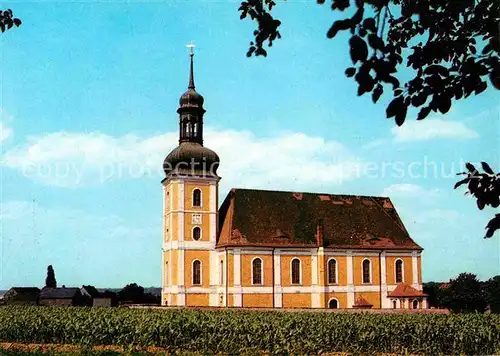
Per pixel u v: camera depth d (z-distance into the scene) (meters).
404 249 92.12
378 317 51.66
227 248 82.44
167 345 48.75
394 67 7.65
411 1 8.06
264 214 88.38
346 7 7.07
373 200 98.56
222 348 47.06
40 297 128.50
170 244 84.81
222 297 82.75
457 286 107.88
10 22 14.48
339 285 87.44
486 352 47.69
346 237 90.69
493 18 8.37
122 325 51.03
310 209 92.19
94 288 142.62
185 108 87.94
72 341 52.34
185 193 84.94
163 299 87.44
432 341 47.53
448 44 8.84
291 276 85.38
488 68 8.30
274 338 46.38
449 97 8.71
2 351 43.16
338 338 47.16
